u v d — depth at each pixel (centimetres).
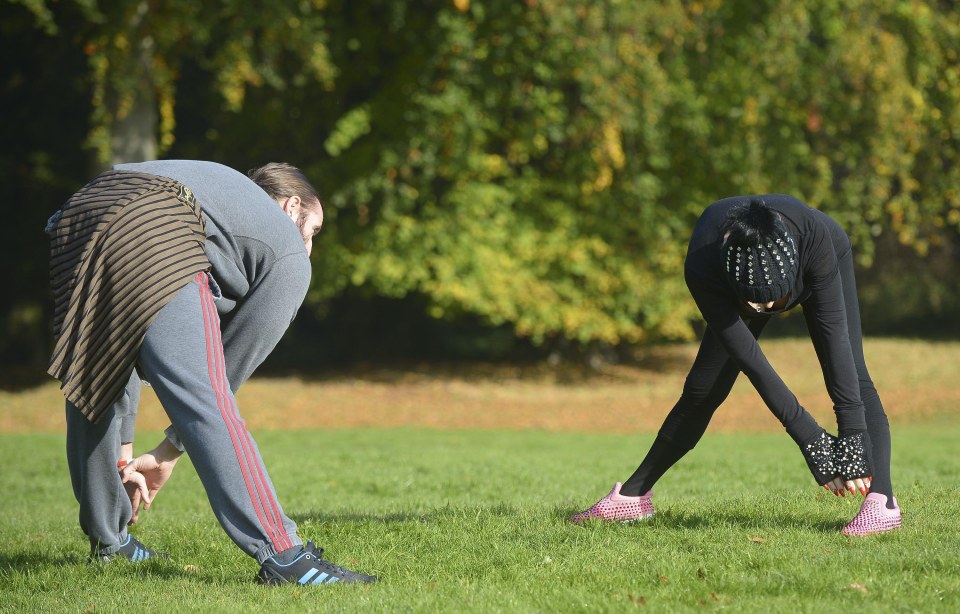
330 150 2992
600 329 3256
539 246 3222
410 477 1430
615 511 849
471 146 3086
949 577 627
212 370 616
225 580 676
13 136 3494
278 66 2956
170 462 729
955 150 3459
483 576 662
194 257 619
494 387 3384
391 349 4019
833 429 2667
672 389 3409
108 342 607
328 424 2855
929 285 4700
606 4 2833
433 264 3098
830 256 698
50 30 2534
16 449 1980
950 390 3438
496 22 2895
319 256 3181
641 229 3269
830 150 3322
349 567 697
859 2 3095
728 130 3184
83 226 623
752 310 686
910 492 1020
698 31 3022
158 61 2642
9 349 3722
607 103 2848
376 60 3250
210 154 3550
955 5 3425
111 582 675
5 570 725
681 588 620
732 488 1188
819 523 831
